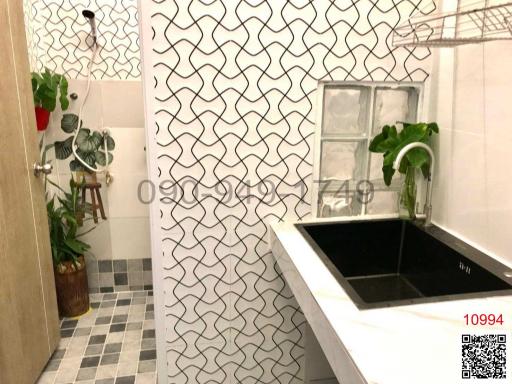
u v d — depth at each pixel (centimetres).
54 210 241
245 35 141
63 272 239
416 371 80
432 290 144
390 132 151
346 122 158
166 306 165
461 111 138
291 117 151
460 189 141
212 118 147
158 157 148
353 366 83
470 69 132
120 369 204
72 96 238
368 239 161
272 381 182
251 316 171
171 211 154
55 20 227
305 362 181
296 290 127
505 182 120
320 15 143
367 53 149
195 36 139
